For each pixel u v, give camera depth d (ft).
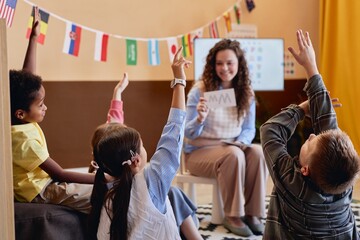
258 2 13.56
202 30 12.69
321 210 4.10
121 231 4.25
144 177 4.47
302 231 4.19
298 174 4.16
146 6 12.12
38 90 4.98
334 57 13.30
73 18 11.24
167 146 4.64
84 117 11.60
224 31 13.17
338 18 13.01
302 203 4.11
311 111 4.73
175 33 12.53
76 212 4.99
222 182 7.60
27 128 4.92
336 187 3.93
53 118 11.26
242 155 7.58
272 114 13.70
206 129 8.08
